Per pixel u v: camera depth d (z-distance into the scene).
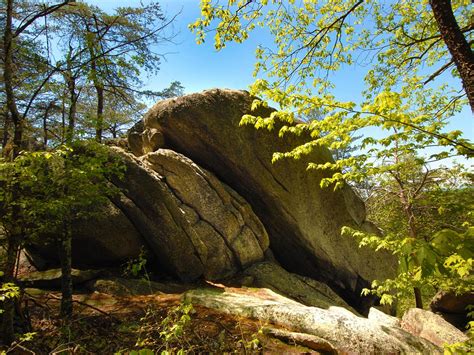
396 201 12.91
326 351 6.20
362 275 14.05
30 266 10.94
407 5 8.34
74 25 9.48
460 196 6.30
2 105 11.53
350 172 6.43
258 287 11.42
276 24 8.20
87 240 10.28
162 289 10.02
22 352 5.45
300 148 6.61
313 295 11.64
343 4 7.96
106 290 9.40
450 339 7.25
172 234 10.89
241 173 13.08
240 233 12.55
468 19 8.08
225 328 6.70
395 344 6.32
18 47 7.16
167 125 13.34
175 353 5.51
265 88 5.93
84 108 17.64
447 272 2.32
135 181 10.88
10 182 5.96
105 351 5.66
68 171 6.55
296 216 12.98
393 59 8.48
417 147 5.47
